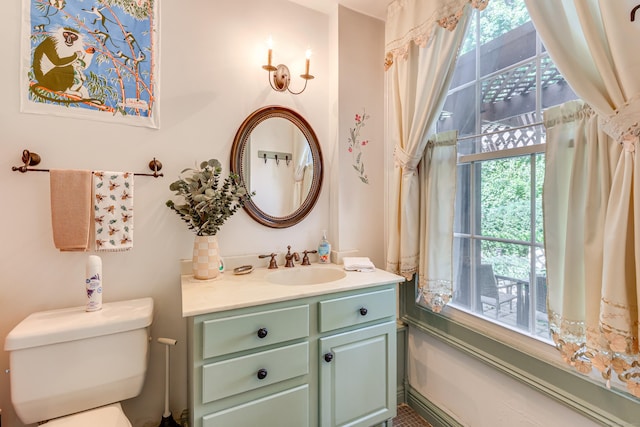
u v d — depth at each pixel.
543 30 0.96
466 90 1.49
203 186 1.37
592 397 1.02
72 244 1.19
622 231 0.82
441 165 1.53
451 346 1.53
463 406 1.49
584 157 0.98
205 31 1.53
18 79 1.19
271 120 1.70
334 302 1.29
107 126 1.33
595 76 0.91
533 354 1.19
